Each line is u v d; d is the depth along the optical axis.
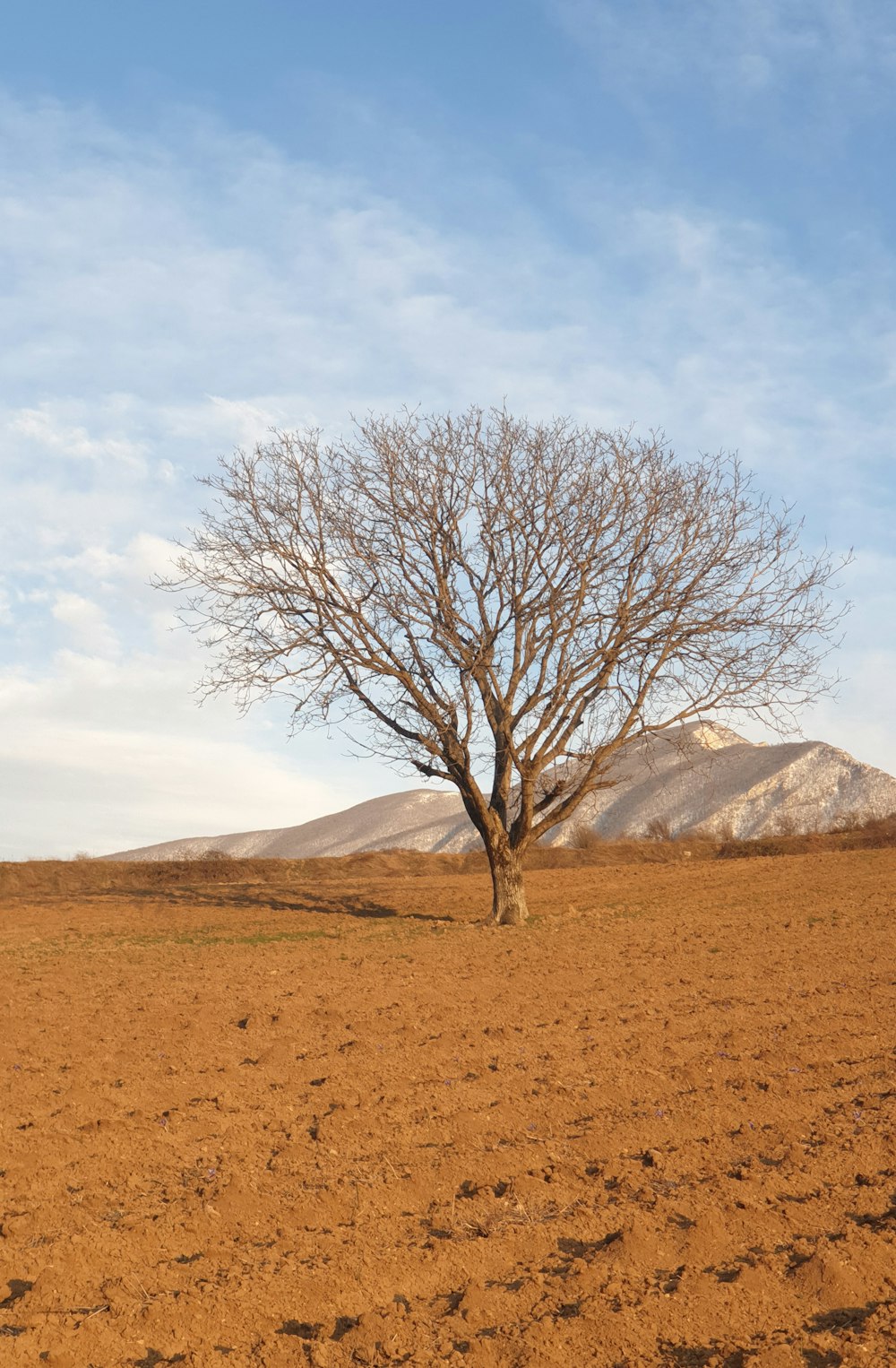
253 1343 4.80
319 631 24.39
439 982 15.85
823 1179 6.78
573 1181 6.91
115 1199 6.70
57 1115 8.48
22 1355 4.64
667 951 18.84
